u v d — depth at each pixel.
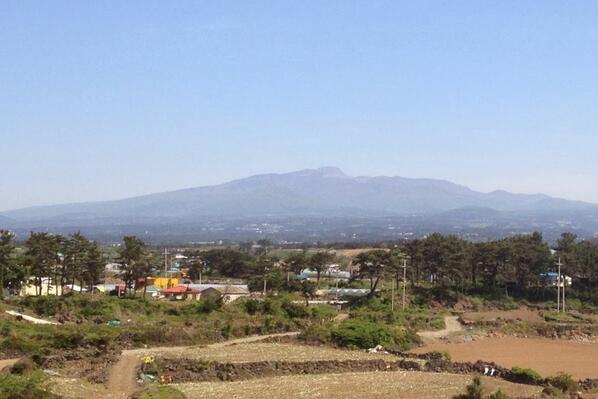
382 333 90.00
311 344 88.88
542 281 147.25
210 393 59.66
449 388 62.59
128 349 81.56
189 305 117.62
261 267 152.50
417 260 143.12
